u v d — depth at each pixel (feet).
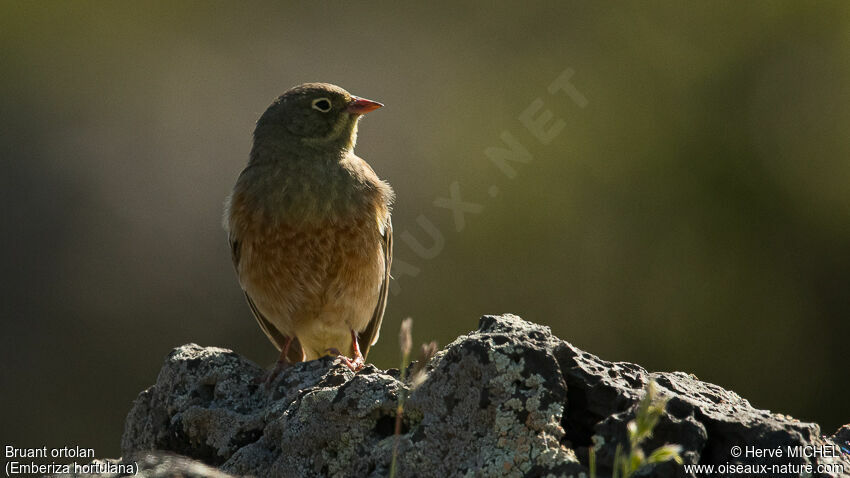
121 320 58.75
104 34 70.33
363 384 16.43
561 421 15.15
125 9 71.36
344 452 16.24
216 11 73.26
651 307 57.88
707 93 61.93
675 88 62.85
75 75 68.85
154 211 63.46
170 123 68.23
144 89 69.77
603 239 59.31
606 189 60.49
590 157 61.82
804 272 57.31
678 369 56.54
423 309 57.88
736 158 59.72
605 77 65.00
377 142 67.21
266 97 71.46
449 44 72.08
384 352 55.06
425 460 15.40
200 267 61.52
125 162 65.67
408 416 16.01
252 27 73.67
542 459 14.64
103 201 63.46
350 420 16.24
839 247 57.16
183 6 72.43
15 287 58.85
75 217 62.39
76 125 67.00
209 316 59.77
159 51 71.36
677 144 60.54
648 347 57.31
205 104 69.67
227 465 17.04
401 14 74.08
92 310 58.80
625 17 66.18
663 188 59.82
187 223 63.41
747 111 61.11
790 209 58.49
